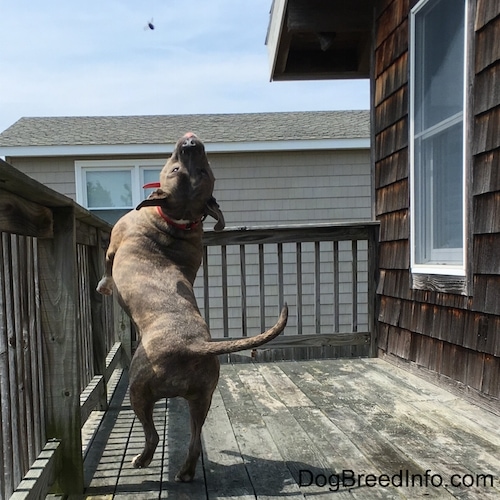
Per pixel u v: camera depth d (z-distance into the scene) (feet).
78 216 7.55
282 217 23.31
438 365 10.57
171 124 27.76
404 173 11.99
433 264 10.88
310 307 23.48
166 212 6.53
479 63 8.86
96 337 9.60
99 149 22.39
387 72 13.09
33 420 5.82
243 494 6.00
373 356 13.91
